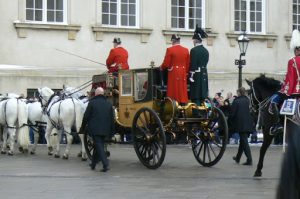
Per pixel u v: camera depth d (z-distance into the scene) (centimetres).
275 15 3650
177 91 1747
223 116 1764
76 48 3228
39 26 3153
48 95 2205
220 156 1795
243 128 1902
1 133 2661
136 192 1337
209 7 3506
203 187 1413
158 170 1762
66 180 1547
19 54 3138
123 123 1892
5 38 3119
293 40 1445
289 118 1398
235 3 3584
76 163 1962
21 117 2278
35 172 1720
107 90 1972
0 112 2291
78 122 2014
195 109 1758
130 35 3334
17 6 3138
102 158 1728
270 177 1591
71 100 2027
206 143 1838
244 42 2803
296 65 1408
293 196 462
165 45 3403
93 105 1712
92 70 3209
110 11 3322
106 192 1339
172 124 1753
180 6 3462
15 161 2033
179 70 1748
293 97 1407
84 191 1355
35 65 3159
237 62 2820
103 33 3275
